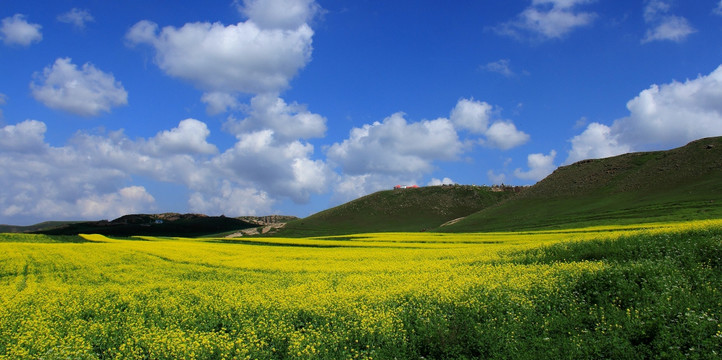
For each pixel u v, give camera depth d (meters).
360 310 14.23
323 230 136.62
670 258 17.86
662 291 13.05
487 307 13.51
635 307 12.46
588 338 10.59
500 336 11.12
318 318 13.94
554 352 10.05
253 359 10.91
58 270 29.75
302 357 10.60
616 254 21.39
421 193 170.38
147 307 16.44
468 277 18.33
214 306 16.03
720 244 17.86
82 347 11.50
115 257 37.31
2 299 18.19
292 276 23.67
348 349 11.41
